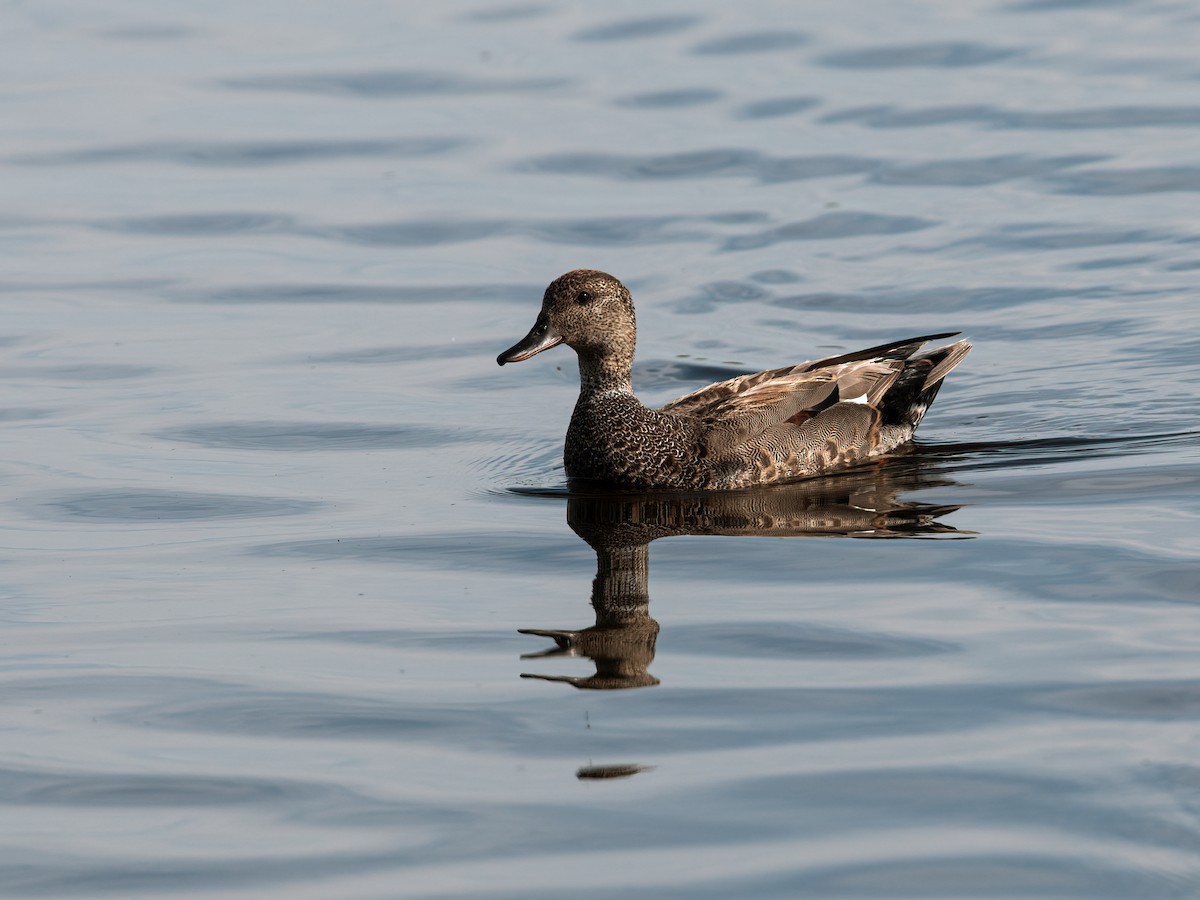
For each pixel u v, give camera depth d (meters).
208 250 22.02
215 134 26.11
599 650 10.30
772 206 22.53
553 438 15.91
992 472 14.23
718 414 14.77
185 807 8.40
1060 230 21.23
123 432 15.95
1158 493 13.16
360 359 18.36
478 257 21.47
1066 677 9.55
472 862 7.76
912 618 10.61
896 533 12.51
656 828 8.02
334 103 27.23
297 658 10.30
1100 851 7.65
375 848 7.92
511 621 10.88
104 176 24.70
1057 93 25.89
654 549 12.36
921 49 28.06
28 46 30.53
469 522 13.16
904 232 21.52
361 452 15.40
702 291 20.03
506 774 8.65
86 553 12.55
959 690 9.45
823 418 14.85
